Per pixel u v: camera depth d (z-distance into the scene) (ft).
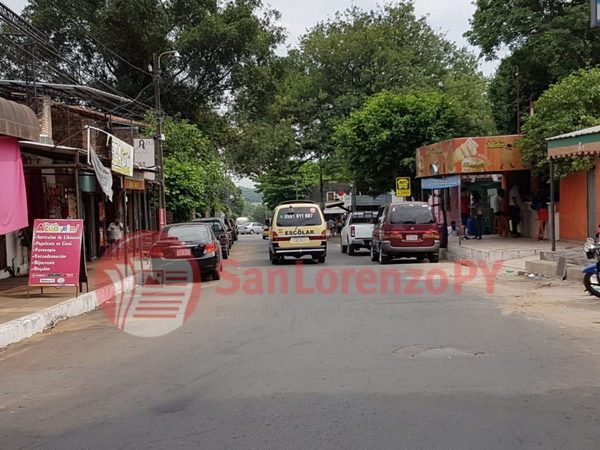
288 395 19.54
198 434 16.47
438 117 102.22
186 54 124.16
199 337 29.43
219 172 115.75
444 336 27.48
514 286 44.55
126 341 29.58
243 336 29.12
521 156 72.69
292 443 15.57
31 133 39.29
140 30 116.37
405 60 146.92
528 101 99.86
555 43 84.79
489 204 91.61
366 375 21.50
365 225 82.79
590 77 65.62
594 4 37.11
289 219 69.21
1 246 54.65
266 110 140.15
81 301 39.88
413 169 102.42
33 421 18.34
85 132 59.06
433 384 20.21
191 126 111.96
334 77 150.71
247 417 17.65
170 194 103.50
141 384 21.70
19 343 30.60
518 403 18.11
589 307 34.22
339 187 258.98
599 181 60.34
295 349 25.88
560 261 46.96
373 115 103.76
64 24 117.39
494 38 93.35
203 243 53.98
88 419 18.22
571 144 47.16
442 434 15.81
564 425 16.28
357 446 15.21
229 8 125.70
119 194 88.74
